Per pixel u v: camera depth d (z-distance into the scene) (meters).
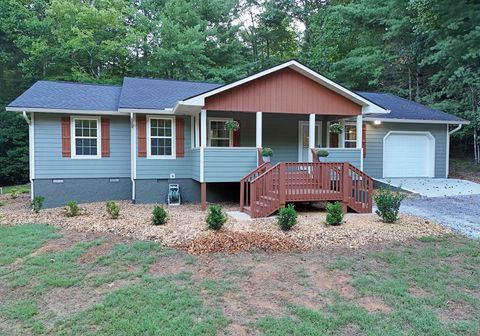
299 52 25.17
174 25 20.89
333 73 20.81
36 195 10.89
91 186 11.48
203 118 9.84
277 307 3.98
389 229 6.76
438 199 10.48
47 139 10.94
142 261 5.34
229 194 12.09
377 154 14.10
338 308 3.94
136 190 11.21
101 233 6.82
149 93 12.30
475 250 5.71
